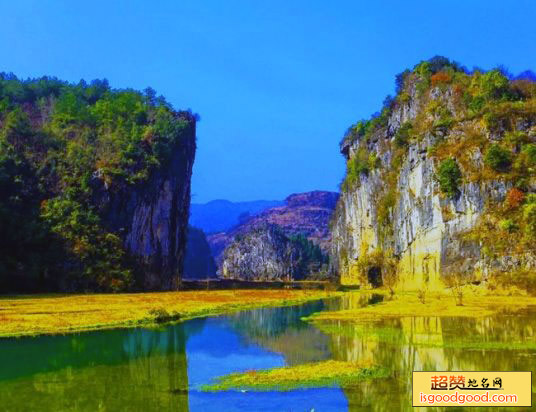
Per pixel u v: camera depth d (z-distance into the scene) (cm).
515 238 6762
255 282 14988
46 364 3175
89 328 4588
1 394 2511
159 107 13488
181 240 12800
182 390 2552
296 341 3891
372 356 3119
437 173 7838
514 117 7588
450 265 7400
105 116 12975
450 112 8794
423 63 10531
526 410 2088
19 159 10838
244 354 3459
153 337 4200
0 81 14750
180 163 12569
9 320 4831
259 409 2219
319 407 2214
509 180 7056
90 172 10906
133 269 10781
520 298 6234
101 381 2752
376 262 10644
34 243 9738
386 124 11919
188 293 9638
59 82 15425
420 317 4788
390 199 10150
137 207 11125
